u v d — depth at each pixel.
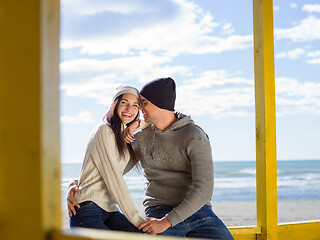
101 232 1.13
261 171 3.47
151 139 2.74
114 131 2.52
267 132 3.44
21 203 1.15
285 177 26.11
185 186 2.69
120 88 2.61
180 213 2.47
